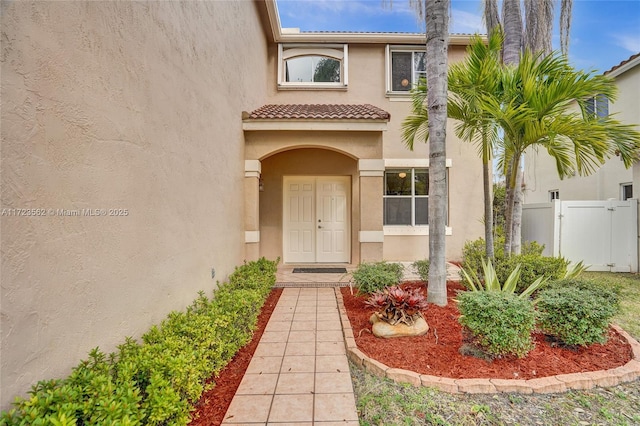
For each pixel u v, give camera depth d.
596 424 2.70
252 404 2.98
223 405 3.02
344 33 10.20
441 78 5.34
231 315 4.01
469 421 2.74
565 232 8.90
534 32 7.78
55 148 2.23
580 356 3.74
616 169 10.54
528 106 5.48
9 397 1.87
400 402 2.98
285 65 10.81
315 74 10.82
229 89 6.47
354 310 5.54
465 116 6.14
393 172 10.26
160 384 2.31
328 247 10.13
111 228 2.83
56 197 2.24
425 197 10.20
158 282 3.66
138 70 3.27
